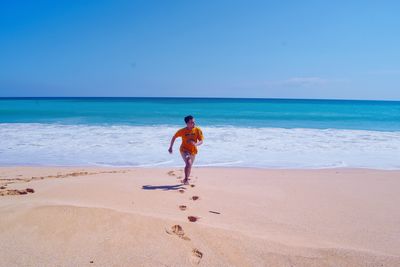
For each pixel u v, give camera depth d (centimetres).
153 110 3869
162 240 309
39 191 509
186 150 691
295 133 1719
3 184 621
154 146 1280
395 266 312
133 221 332
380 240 412
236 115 3222
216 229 353
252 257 308
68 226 306
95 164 980
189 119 675
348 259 320
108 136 1520
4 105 5094
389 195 654
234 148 1274
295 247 340
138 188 592
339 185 737
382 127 2088
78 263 261
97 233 303
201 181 735
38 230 296
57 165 961
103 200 462
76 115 2853
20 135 1514
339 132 1781
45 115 2809
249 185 711
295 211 525
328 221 482
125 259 273
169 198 536
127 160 1040
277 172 894
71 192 497
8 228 295
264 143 1393
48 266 255
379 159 1105
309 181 776
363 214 523
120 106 4997
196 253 300
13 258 259
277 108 5084
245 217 476
